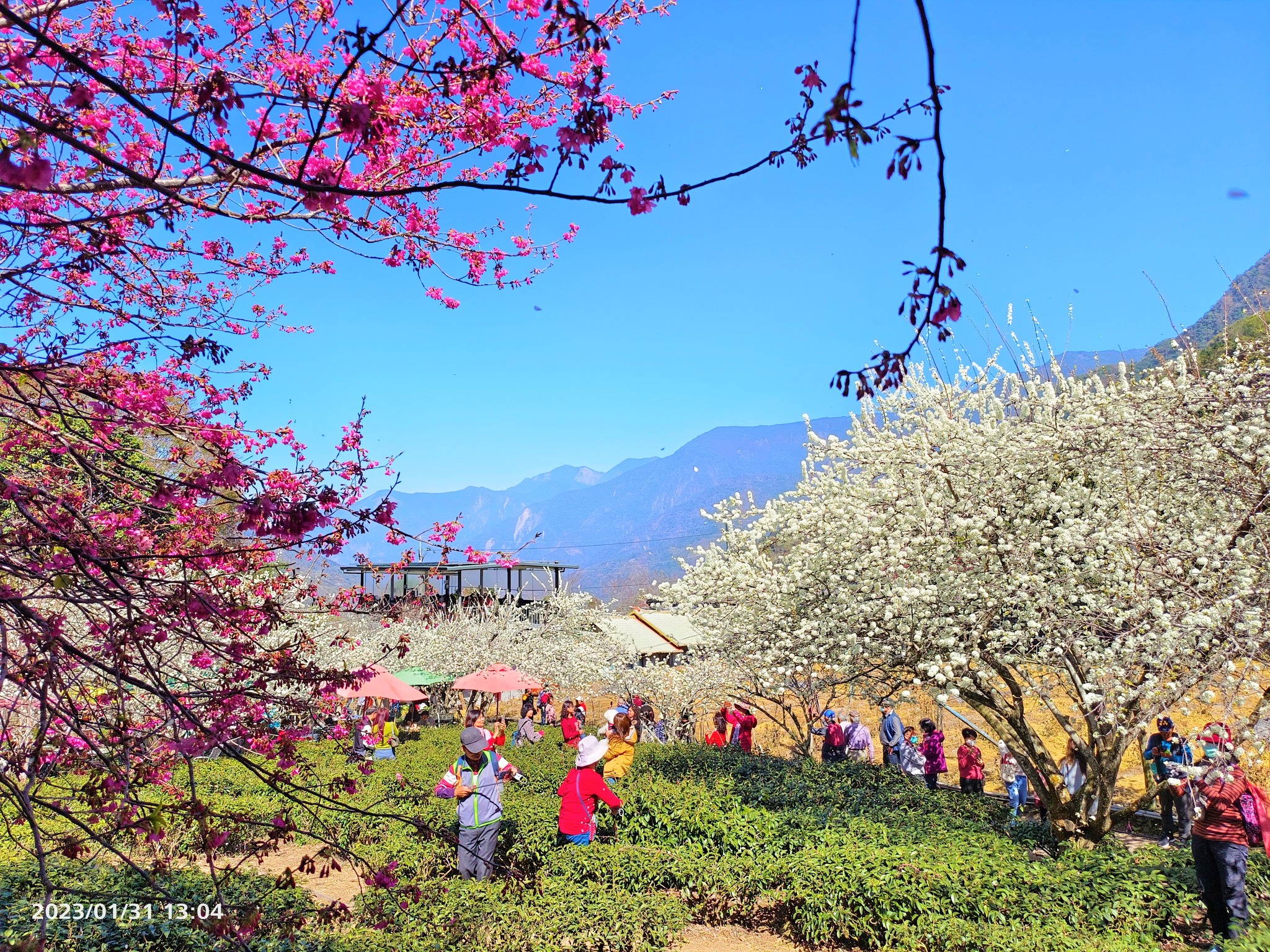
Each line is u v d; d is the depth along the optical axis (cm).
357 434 418
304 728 406
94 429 383
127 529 398
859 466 1148
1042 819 1216
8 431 370
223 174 349
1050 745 1861
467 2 309
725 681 2230
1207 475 884
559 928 688
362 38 231
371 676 400
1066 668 953
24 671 311
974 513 980
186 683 377
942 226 198
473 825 820
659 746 1620
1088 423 938
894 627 1027
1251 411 857
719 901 838
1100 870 771
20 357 335
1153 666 848
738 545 1383
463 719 2756
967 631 949
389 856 864
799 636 1133
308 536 350
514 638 2872
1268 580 792
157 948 603
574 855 872
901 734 1488
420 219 518
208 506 411
